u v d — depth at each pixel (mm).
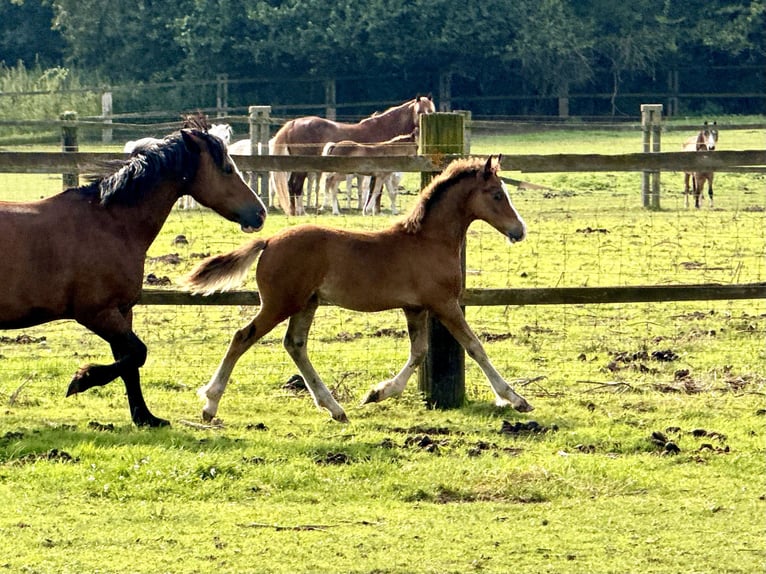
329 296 10875
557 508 8633
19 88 53500
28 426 10602
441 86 58188
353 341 14734
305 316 11055
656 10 60562
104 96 46625
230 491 8805
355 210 28891
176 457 9352
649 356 13891
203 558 7590
